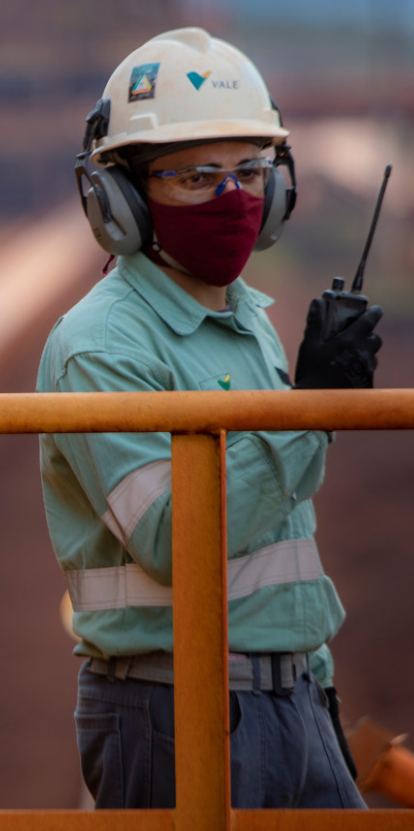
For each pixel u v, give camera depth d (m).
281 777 6.55
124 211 6.66
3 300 81.75
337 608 7.14
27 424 4.92
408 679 18.02
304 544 6.89
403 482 33.41
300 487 6.20
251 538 6.06
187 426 4.90
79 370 6.29
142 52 6.86
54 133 164.75
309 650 6.77
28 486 33.88
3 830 4.87
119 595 6.48
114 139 6.75
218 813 4.89
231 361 6.90
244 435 6.48
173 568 4.95
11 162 160.25
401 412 4.93
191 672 4.94
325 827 4.85
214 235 6.67
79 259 105.62
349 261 108.56
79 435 6.18
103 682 6.73
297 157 160.12
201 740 4.92
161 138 6.49
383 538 27.44
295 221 131.50
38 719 16.84
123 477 6.00
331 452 37.34
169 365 6.53
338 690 17.66
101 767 6.75
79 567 6.73
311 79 185.88
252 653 6.62
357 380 5.71
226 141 6.61
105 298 6.61
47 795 14.54
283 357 7.80
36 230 128.75
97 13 168.12
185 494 4.93
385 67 148.12
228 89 6.64
